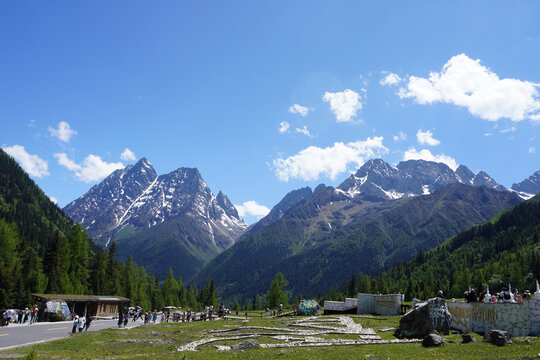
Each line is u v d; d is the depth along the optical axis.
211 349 31.97
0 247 114.06
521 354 22.67
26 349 30.52
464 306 36.56
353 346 30.89
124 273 166.75
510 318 31.47
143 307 149.12
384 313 61.38
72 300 76.06
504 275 160.12
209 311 76.88
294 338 37.59
